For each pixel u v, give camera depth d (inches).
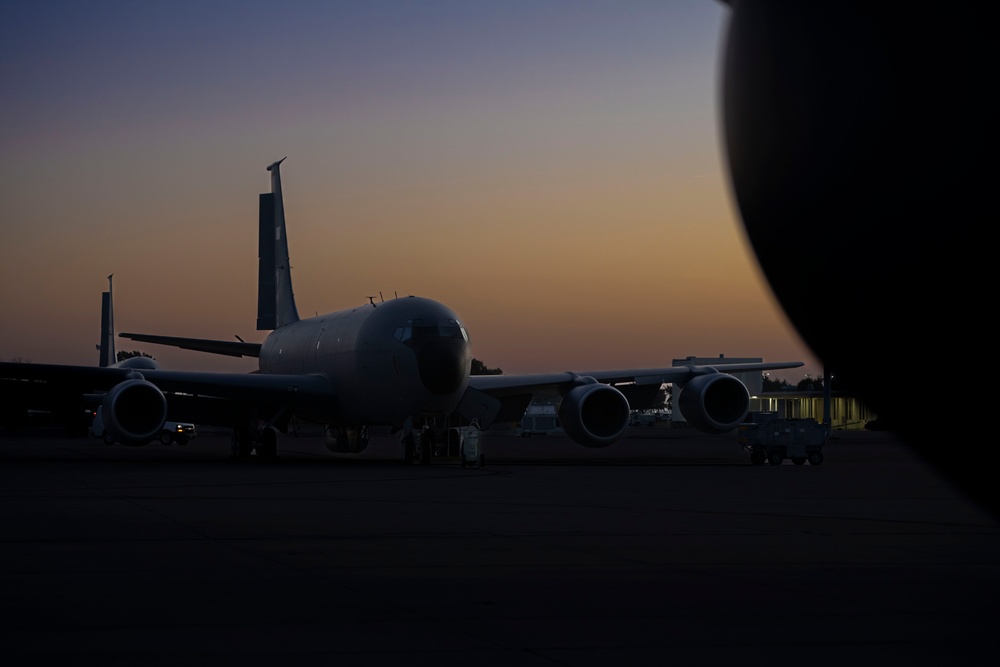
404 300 1395.2
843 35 129.7
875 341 133.3
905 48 124.5
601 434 1393.9
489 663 293.0
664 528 645.3
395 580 443.5
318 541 575.2
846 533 624.4
